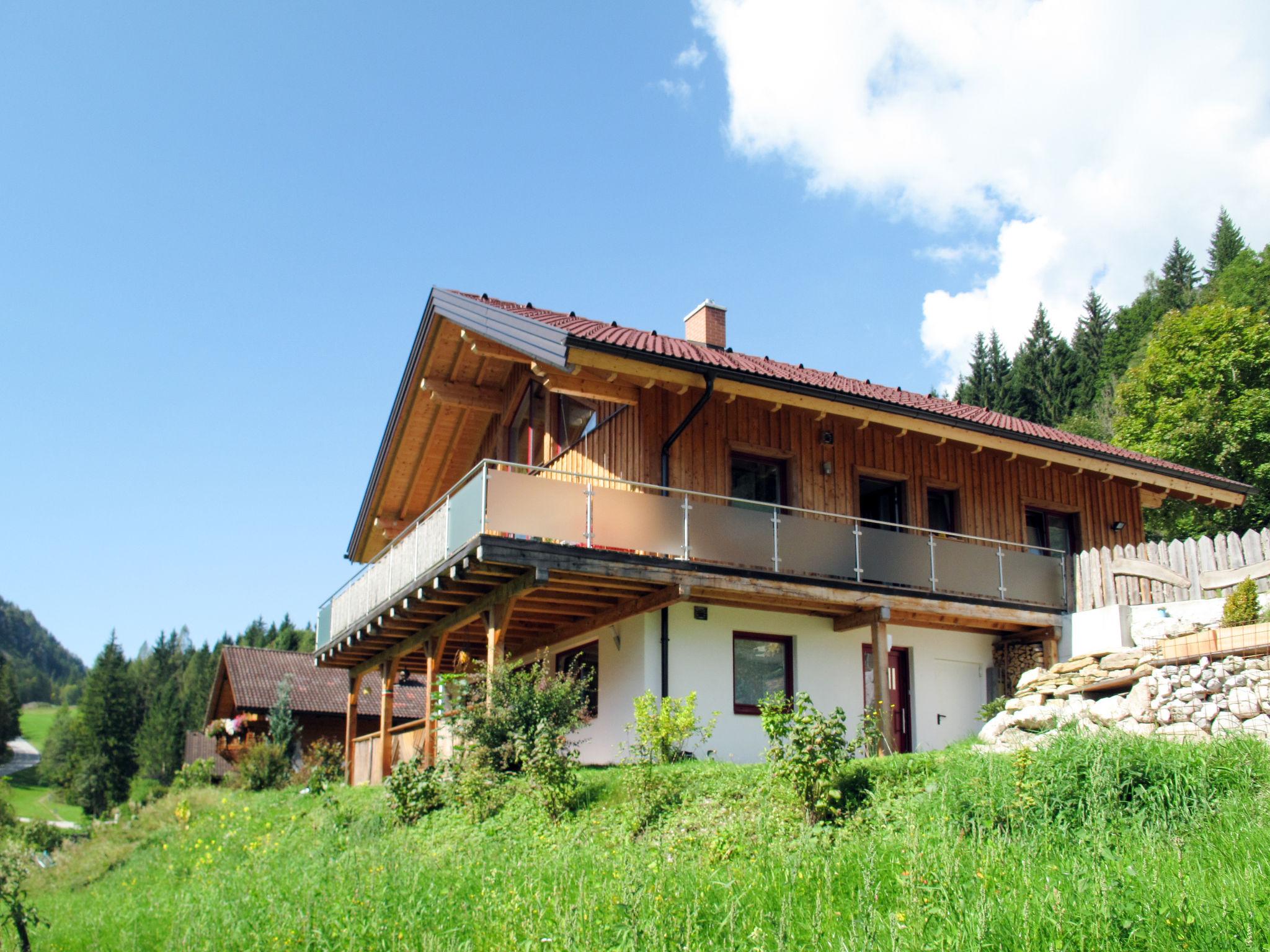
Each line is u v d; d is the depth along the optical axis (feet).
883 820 32.55
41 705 561.02
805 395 52.85
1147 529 112.47
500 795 43.83
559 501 48.62
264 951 29.71
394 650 69.36
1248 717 35.37
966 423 57.88
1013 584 58.49
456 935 27.22
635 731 52.54
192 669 274.16
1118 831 27.78
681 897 26.17
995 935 20.65
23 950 34.63
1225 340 111.45
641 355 47.83
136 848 68.39
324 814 55.26
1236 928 19.88
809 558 53.47
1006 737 42.63
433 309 63.82
